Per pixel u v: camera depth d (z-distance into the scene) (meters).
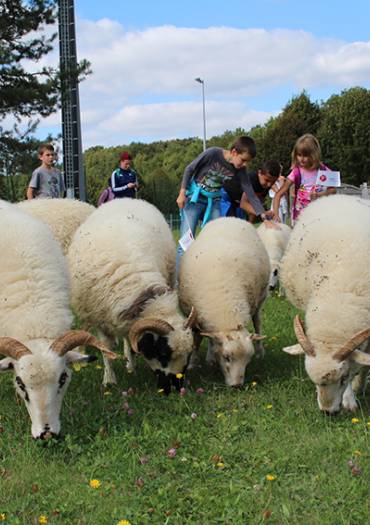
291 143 55.59
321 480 4.14
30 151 22.80
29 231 5.79
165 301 6.15
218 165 8.57
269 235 11.45
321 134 56.66
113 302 6.25
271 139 56.38
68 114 23.64
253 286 7.05
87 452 4.65
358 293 5.58
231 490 4.02
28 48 23.17
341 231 6.02
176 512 3.82
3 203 6.50
